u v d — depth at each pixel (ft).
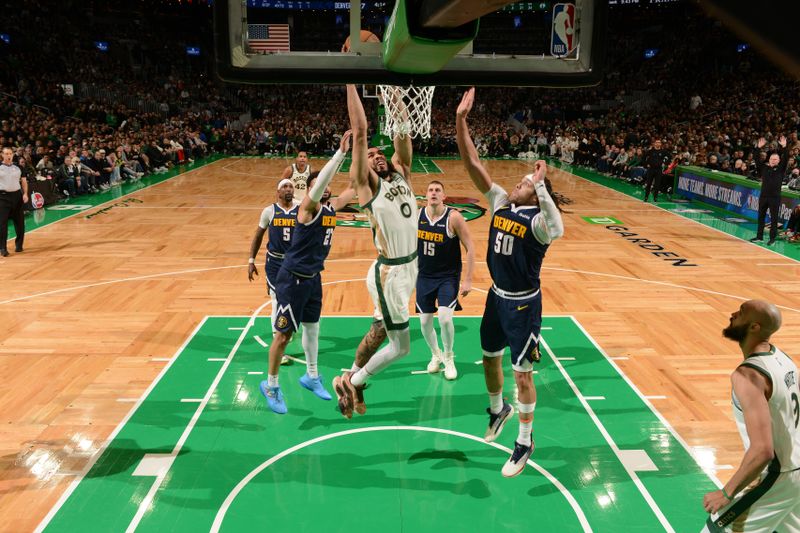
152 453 17.38
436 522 14.64
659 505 15.29
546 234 13.98
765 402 10.60
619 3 135.74
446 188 66.64
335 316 28.25
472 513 14.97
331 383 21.80
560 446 17.90
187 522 14.53
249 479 16.26
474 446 17.97
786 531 11.32
